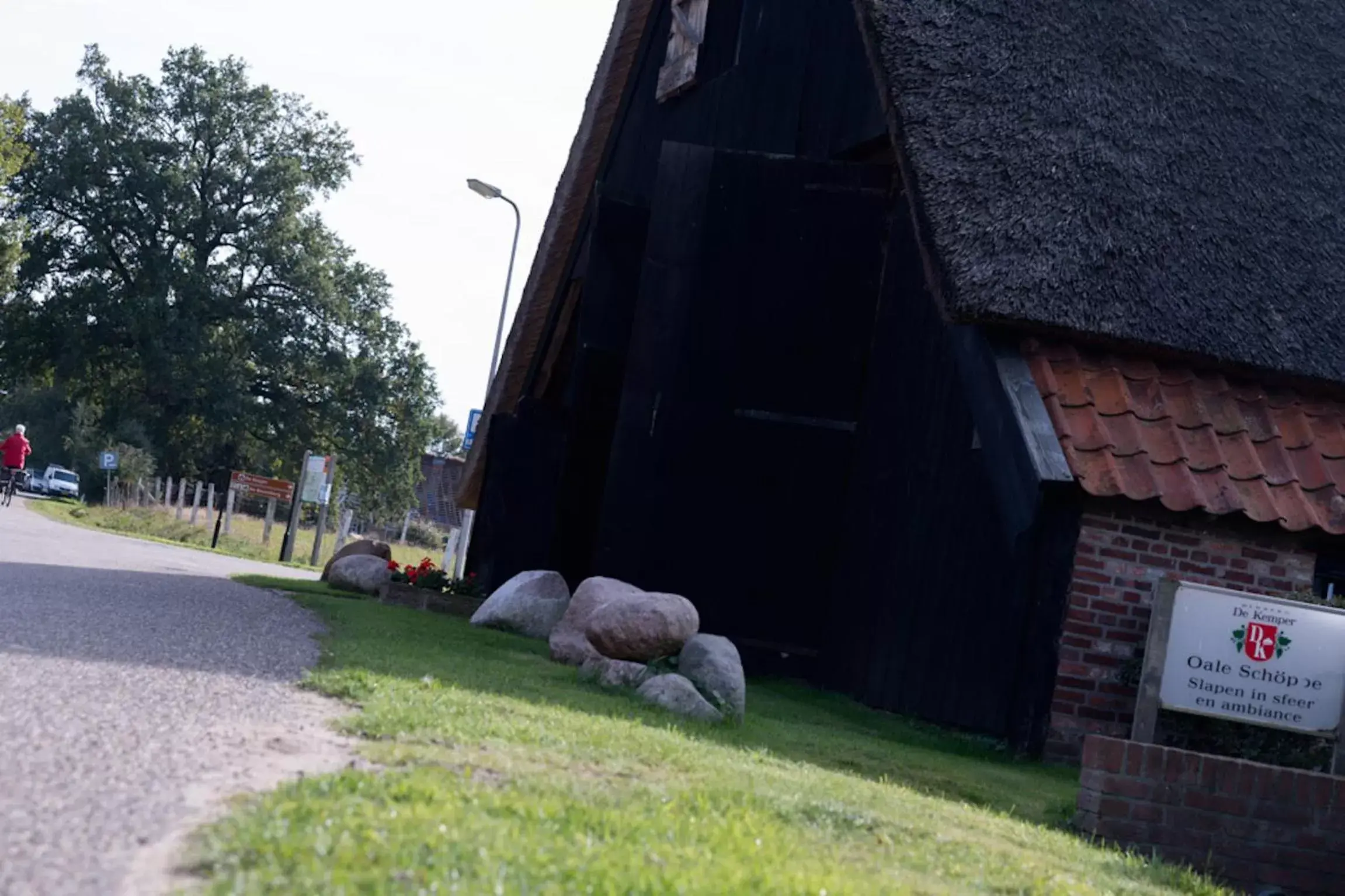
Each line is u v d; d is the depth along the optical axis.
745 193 14.25
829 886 4.23
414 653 9.68
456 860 3.80
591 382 15.84
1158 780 7.30
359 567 16.73
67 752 4.82
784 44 15.67
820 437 14.05
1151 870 6.35
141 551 21.19
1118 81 12.71
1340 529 10.31
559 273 18.80
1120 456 10.27
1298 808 7.41
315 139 56.59
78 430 65.12
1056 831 7.09
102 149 53.56
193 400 52.91
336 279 55.25
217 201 55.12
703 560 13.97
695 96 17.19
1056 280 10.64
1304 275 11.45
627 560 13.98
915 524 12.52
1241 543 10.51
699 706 8.59
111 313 51.56
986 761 10.16
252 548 36.00
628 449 14.10
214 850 3.72
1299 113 13.31
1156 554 10.40
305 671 7.67
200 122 55.28
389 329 55.22
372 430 54.34
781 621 13.98
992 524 11.23
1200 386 10.90
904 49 12.45
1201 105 12.83
